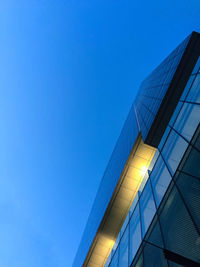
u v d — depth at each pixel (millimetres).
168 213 8438
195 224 6340
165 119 15680
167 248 7461
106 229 24547
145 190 13172
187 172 7773
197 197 6629
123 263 12680
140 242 10578
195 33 15734
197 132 7836
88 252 26578
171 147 10227
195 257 6062
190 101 9609
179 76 15477
